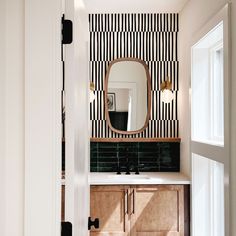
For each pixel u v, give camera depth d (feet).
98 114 13.12
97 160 12.97
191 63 10.54
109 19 13.15
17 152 3.56
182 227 10.91
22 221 3.54
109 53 13.15
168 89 12.80
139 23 13.12
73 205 3.84
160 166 12.99
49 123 3.52
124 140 12.94
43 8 3.52
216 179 10.11
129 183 10.89
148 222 10.97
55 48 3.54
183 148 12.25
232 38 6.76
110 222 10.97
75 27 4.06
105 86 13.12
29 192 3.51
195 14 10.18
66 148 3.85
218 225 9.95
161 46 13.14
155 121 13.15
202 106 10.43
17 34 3.55
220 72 9.91
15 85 3.55
